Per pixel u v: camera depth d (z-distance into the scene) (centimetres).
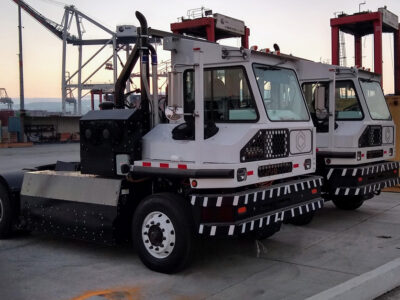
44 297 454
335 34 1395
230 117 558
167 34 627
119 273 526
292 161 578
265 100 554
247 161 509
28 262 573
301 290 466
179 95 502
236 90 554
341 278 502
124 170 552
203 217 503
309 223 777
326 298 402
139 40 601
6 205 682
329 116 773
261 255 593
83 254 607
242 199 501
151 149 549
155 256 525
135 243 542
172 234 510
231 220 499
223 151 501
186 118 530
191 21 1353
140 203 539
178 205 508
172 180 552
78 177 595
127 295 457
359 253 601
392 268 479
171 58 604
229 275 515
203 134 504
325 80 777
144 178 558
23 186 658
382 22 1363
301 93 630
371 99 849
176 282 494
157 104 589
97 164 581
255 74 548
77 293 464
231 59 555
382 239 673
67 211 601
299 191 596
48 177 630
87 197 578
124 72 625
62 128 4169
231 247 630
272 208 551
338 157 778
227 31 1390
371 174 806
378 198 1031
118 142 560
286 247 632
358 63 1536
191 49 588
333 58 1400
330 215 851
